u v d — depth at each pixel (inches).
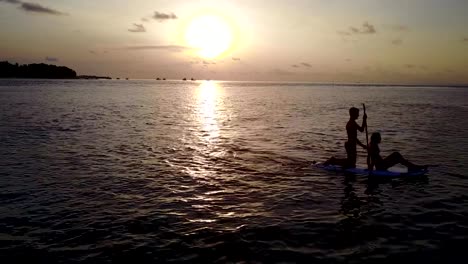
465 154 689.6
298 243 313.4
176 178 515.8
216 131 998.4
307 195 444.5
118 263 278.8
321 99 3043.8
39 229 339.0
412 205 409.1
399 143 814.5
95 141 807.1
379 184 491.2
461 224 354.6
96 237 323.0
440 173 547.2
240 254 293.6
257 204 411.8
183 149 729.0
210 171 556.1
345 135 930.7
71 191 450.6
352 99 3105.3
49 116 1304.1
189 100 2650.1
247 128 1069.1
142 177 518.6
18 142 781.3
